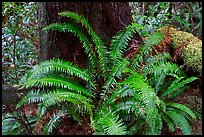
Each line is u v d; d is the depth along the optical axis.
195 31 5.82
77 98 3.44
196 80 4.42
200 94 4.37
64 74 4.04
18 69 5.12
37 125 3.90
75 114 3.77
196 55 4.33
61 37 4.21
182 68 4.43
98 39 3.99
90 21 4.22
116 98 3.79
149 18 6.06
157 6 6.75
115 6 4.32
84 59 4.34
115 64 3.98
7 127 4.04
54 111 3.95
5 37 5.36
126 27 4.09
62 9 4.09
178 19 5.85
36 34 5.70
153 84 4.17
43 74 3.86
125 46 4.08
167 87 4.23
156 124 3.62
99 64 4.09
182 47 4.50
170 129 3.65
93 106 3.66
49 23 4.18
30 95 3.68
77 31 3.88
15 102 4.08
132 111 3.57
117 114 3.77
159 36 4.11
